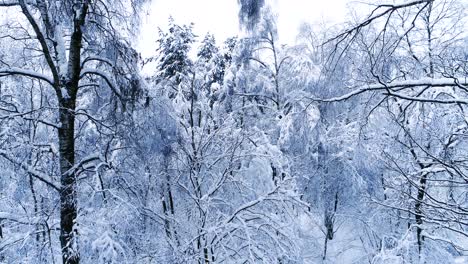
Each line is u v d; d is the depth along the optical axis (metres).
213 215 10.11
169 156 8.79
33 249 6.98
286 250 9.30
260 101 13.80
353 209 13.61
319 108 10.30
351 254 14.20
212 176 10.79
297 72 12.18
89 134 8.62
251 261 8.33
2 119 6.45
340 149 12.59
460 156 5.50
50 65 6.47
